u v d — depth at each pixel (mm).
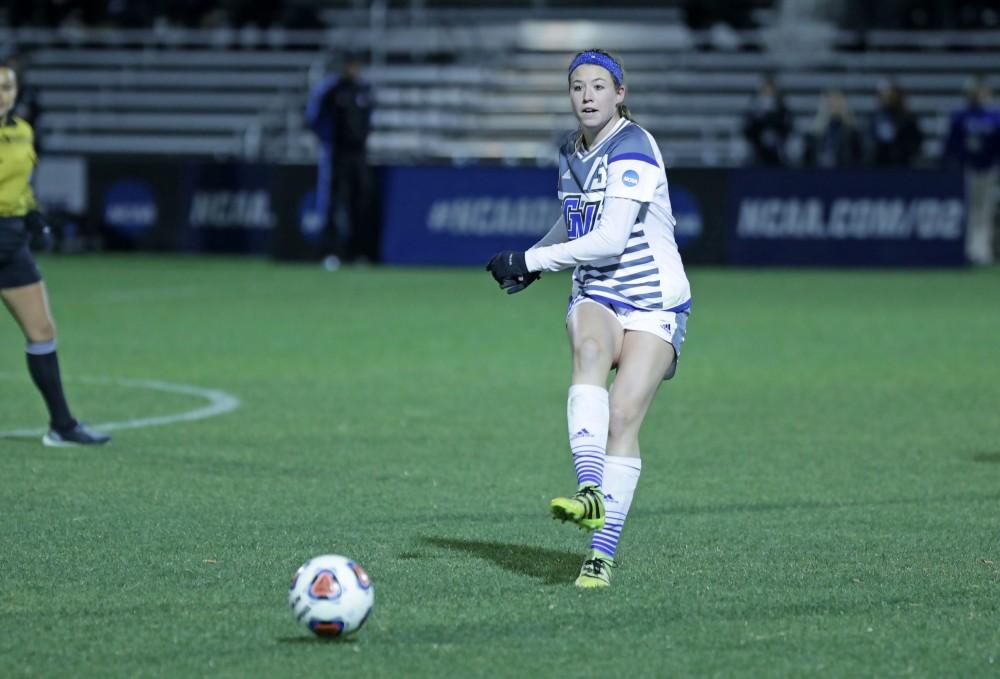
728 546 24203
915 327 60688
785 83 123750
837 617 19828
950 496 28703
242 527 25328
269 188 96938
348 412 38812
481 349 52812
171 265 90938
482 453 33125
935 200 90312
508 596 20781
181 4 133500
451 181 91312
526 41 130000
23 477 29703
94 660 17766
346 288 76750
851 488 29438
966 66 125312
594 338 21281
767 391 43156
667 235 21719
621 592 21078
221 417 37750
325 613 18266
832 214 90250
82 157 101625
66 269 86812
